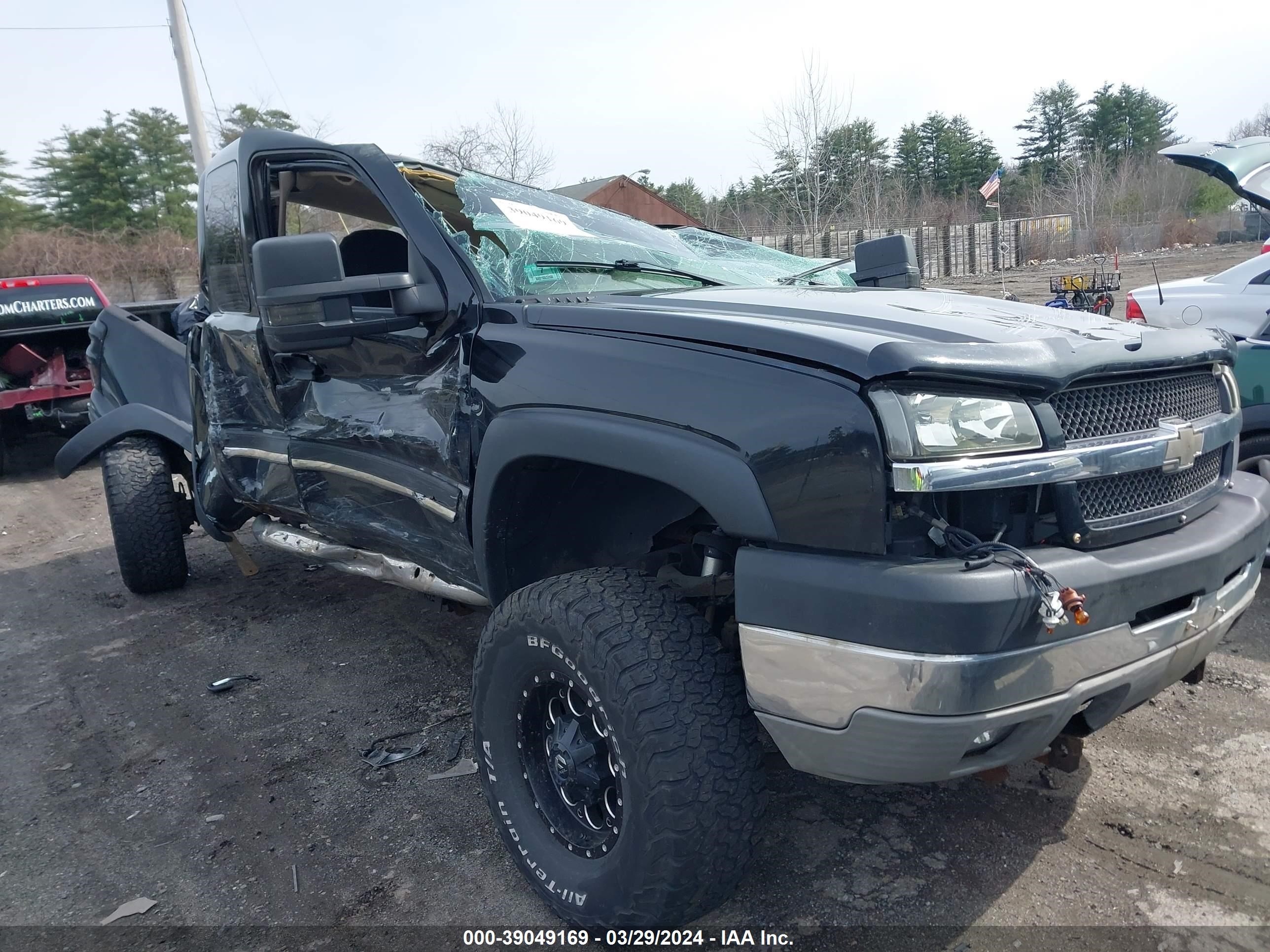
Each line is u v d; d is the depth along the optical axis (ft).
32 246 88.12
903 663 5.56
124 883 8.48
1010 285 72.74
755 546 6.33
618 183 79.36
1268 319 14.56
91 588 17.49
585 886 7.09
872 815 8.86
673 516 7.98
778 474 6.04
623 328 7.16
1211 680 11.18
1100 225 122.31
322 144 10.05
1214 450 7.65
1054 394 6.25
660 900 6.53
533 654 7.29
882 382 5.80
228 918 7.93
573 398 7.18
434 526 8.96
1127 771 9.35
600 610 6.83
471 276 8.50
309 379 10.34
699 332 6.70
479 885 8.21
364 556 10.48
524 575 8.36
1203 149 13.64
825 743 6.03
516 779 7.86
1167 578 6.39
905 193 125.39
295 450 10.61
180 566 16.39
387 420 9.21
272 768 10.41
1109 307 29.27
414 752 10.56
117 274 88.99
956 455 5.80
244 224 11.13
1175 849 8.13
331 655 13.50
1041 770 9.44
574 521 8.36
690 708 6.45
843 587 5.73
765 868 8.15
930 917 7.45
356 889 8.24
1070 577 5.88
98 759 10.86
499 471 7.70
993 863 8.06
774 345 6.27
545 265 9.25
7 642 14.92
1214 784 9.05
